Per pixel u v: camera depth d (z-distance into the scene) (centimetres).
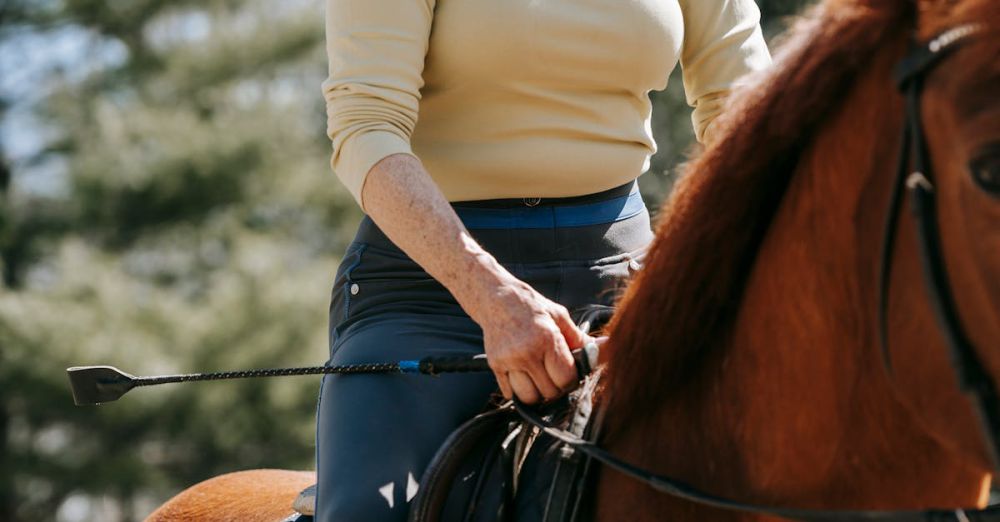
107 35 1430
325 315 1178
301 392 1141
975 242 131
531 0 214
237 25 1369
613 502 178
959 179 133
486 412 197
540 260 220
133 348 1093
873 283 149
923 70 139
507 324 186
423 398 204
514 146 218
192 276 1331
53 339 1090
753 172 163
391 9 213
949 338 134
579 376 187
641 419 180
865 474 158
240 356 1120
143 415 1122
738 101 169
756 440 166
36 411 1169
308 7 1398
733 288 169
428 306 218
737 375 169
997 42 131
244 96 1392
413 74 213
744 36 240
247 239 1267
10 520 1266
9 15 1395
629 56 221
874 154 149
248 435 1139
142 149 1252
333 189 1338
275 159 1300
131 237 1316
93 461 1198
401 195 199
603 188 225
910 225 141
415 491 193
